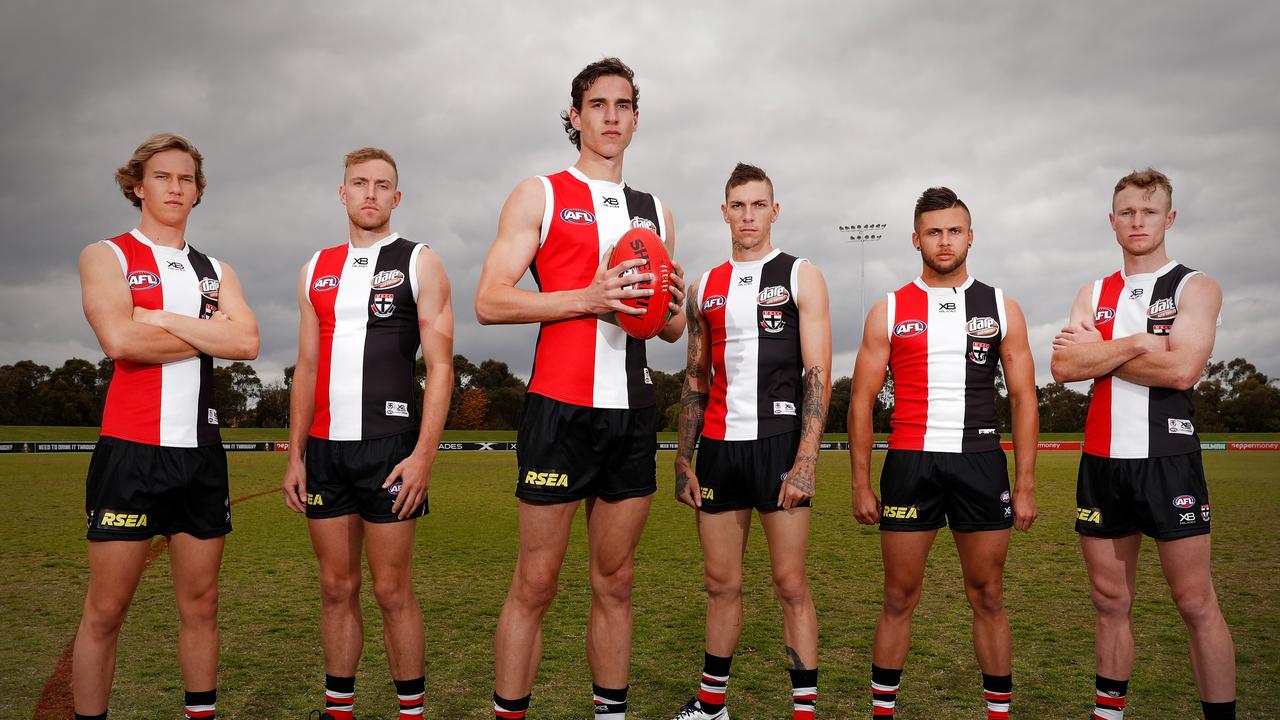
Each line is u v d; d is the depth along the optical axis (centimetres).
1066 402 7181
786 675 431
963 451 342
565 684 417
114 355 297
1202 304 326
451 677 429
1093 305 366
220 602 629
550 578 280
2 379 6706
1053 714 370
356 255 349
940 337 352
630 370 287
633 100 300
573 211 288
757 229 364
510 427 7356
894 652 338
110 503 297
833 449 4453
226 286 342
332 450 330
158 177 321
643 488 290
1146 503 322
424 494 327
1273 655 466
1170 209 347
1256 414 7219
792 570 337
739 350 357
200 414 319
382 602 325
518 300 271
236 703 384
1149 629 534
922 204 364
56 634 523
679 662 460
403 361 341
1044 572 778
